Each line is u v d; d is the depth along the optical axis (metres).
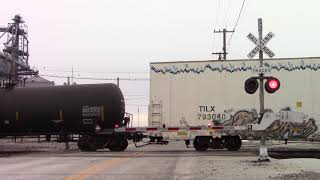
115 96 29.34
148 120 27.38
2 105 29.91
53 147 35.66
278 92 26.30
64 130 29.66
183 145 37.78
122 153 25.77
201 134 26.67
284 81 26.33
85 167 17.11
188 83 27.03
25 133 30.27
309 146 33.06
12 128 30.11
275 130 26.19
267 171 15.16
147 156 22.70
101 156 23.06
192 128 26.72
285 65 26.41
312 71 26.25
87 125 29.22
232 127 26.36
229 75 26.80
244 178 13.55
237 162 18.41
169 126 27.03
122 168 16.67
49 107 29.61
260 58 18.39
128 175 14.48
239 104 26.59
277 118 18.62
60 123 29.56
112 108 29.08
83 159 21.02
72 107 29.39
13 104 29.89
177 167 16.86
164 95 27.16
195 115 26.88
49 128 29.80
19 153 27.19
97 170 16.00
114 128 29.03
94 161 19.84
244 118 26.45
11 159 21.38
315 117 26.09
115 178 13.80
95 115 29.16
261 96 18.56
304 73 26.31
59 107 29.50
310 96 26.17
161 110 27.09
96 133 29.09
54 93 29.83
